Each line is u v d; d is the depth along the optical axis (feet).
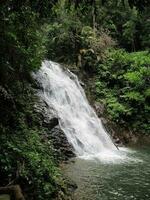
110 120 65.67
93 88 71.36
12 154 25.59
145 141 64.08
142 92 71.97
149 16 94.17
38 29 40.50
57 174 29.66
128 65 76.74
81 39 76.33
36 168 26.58
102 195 29.22
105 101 69.31
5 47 33.42
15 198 20.06
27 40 36.70
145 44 94.79
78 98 60.64
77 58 74.69
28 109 41.39
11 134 30.35
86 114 59.57
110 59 76.74
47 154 34.06
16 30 33.94
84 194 29.19
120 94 71.82
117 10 90.02
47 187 25.29
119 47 92.94
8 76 36.22
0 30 31.27
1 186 22.82
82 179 33.60
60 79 59.98
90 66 74.59
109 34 90.58
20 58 37.17
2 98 32.07
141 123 68.23
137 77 72.38
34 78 51.37
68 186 30.09
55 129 44.70
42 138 38.83
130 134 64.80
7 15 29.09
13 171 24.13
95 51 77.20
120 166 39.99
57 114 49.67
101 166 39.60
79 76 70.69
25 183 24.11
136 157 46.47
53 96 54.44
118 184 32.50
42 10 20.84
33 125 40.52
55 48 76.28
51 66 60.90
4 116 31.86
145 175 36.01
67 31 75.97
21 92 41.70
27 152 28.17
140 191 30.60
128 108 68.64
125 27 94.53
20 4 21.42
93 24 79.25
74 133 49.98
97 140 53.42
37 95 48.83
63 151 43.11
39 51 43.83
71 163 40.22
